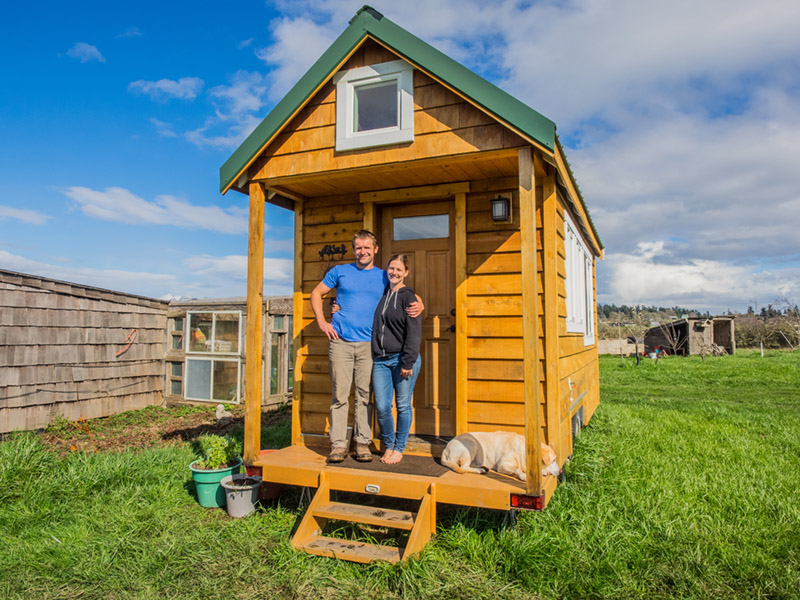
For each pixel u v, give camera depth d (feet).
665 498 14.88
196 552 12.06
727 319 94.43
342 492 16.38
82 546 12.36
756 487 16.05
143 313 34.83
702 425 26.40
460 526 12.73
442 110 13.04
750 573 11.01
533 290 11.77
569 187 15.49
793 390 44.78
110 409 32.12
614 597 10.19
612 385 50.24
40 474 16.35
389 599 10.26
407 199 16.49
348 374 14.35
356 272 14.71
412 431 16.55
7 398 26.37
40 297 28.22
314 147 14.52
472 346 15.43
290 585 10.67
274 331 34.35
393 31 13.35
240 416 30.81
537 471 11.57
